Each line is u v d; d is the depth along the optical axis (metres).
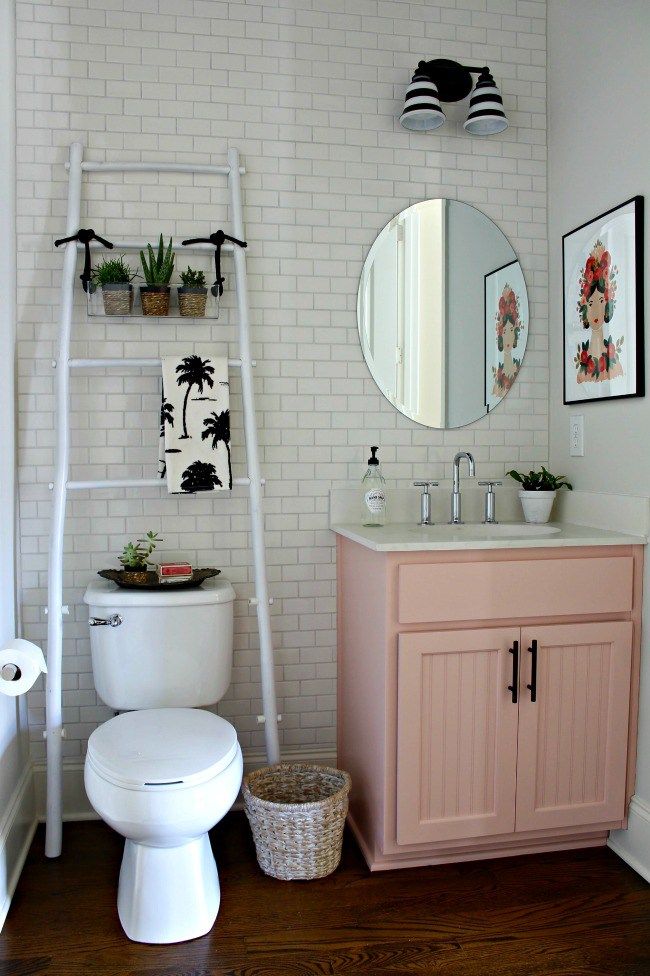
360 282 2.74
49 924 2.05
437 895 2.17
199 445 2.48
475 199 2.82
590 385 2.60
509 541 2.19
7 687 2.08
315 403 2.73
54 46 2.54
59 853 2.40
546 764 2.29
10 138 2.47
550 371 2.88
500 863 2.35
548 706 2.28
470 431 2.84
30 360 2.55
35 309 2.55
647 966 1.89
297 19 2.68
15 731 2.38
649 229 2.29
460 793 2.23
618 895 2.18
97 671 2.43
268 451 2.70
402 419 2.79
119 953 1.93
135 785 1.83
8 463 2.40
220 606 2.44
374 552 2.26
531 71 2.84
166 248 2.61
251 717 2.72
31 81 2.53
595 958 1.92
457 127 2.80
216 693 2.46
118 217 2.59
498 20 2.81
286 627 2.74
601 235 2.51
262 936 2.00
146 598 2.38
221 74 2.63
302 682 2.75
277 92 2.67
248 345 2.58
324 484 2.74
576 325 2.67
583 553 2.29
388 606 2.16
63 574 2.61
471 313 2.82
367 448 2.77
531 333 2.88
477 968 1.88
